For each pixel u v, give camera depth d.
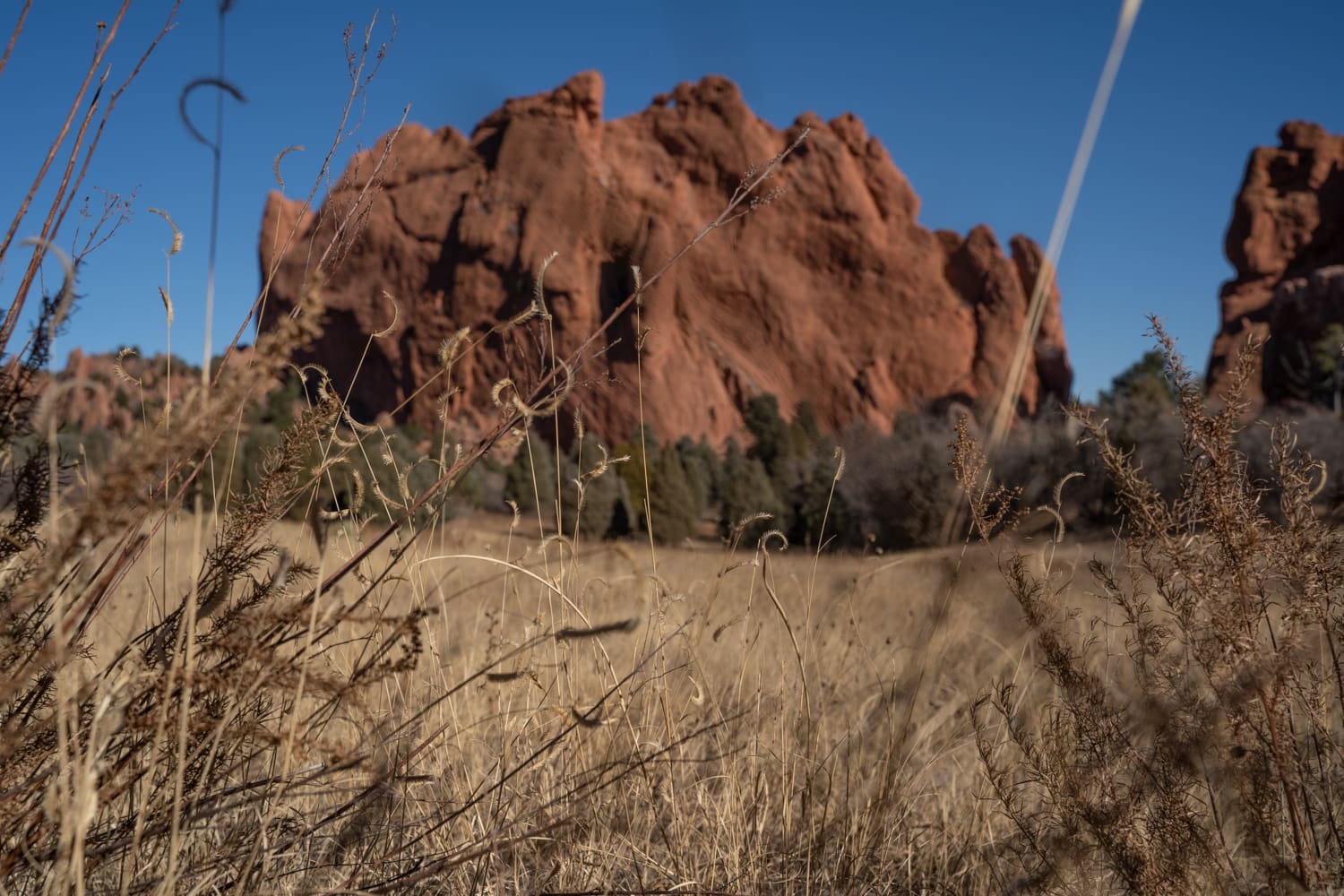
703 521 36.09
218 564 1.48
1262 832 1.57
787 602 3.48
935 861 2.42
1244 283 84.62
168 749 1.46
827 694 2.98
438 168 81.69
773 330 78.69
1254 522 1.65
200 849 1.75
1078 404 1.83
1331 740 1.68
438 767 2.06
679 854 2.15
